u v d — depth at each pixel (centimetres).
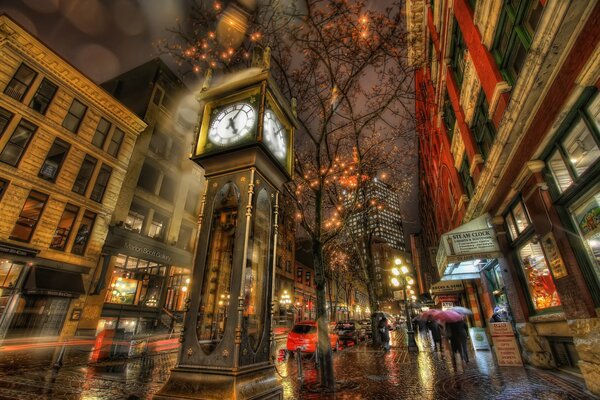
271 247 408
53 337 1577
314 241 841
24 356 1153
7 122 1608
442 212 2148
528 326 858
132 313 2041
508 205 883
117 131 2198
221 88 443
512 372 782
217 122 436
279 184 469
